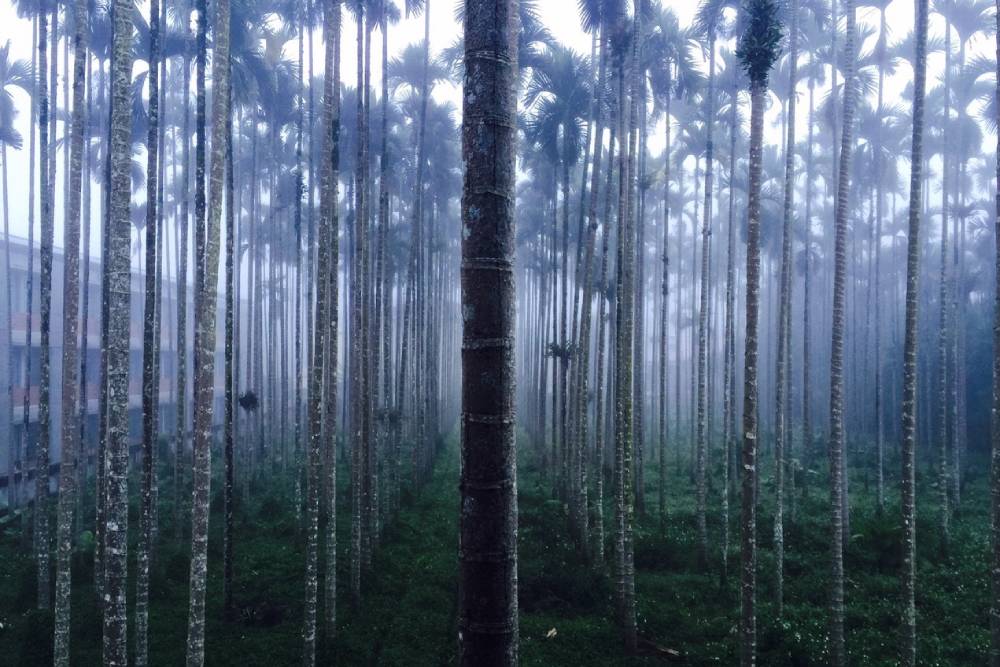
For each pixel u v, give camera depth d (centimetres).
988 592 1209
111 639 604
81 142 858
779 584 1148
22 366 2481
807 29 1883
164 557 1423
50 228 1232
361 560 1321
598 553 1335
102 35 1700
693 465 2341
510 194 299
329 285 1092
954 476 1828
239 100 1727
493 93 296
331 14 1082
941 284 1673
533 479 2475
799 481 2214
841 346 953
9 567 1415
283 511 1864
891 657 969
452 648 1009
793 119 1456
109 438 612
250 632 1070
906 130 2353
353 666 963
